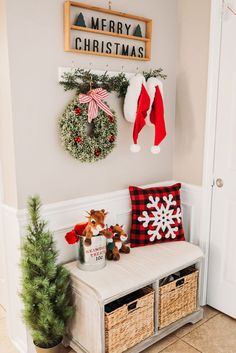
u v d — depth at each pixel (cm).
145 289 200
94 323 178
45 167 193
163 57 237
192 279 219
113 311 176
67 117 191
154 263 203
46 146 191
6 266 205
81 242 191
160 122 220
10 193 190
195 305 226
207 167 232
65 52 190
